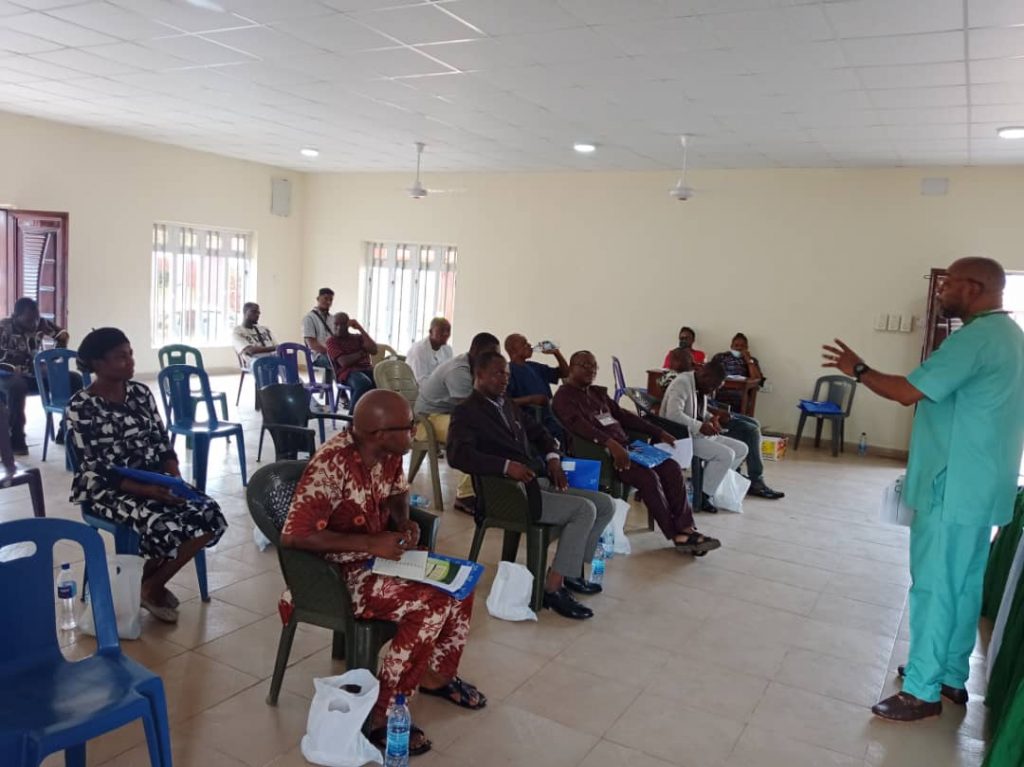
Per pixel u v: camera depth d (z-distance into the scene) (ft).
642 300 28.60
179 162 30.66
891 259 24.48
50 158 26.53
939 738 8.36
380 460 7.69
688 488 17.53
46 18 15.35
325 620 7.63
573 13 12.80
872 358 24.97
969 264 8.45
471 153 27.04
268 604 10.62
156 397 26.45
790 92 16.51
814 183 25.41
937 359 8.20
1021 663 7.91
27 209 26.05
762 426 26.71
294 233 36.14
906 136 19.81
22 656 6.13
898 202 24.25
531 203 30.63
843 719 8.69
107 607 6.43
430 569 7.63
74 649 8.95
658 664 9.74
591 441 13.80
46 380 17.84
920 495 8.53
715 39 13.57
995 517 8.26
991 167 22.95
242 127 25.39
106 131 27.86
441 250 33.50
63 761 6.96
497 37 14.35
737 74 15.53
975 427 8.13
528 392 16.42
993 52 13.20
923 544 8.61
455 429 11.17
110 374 9.82
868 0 11.39
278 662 8.04
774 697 9.10
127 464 9.98
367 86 18.74
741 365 25.93
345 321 23.80
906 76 14.85
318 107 21.53
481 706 8.36
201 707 7.98
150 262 30.17
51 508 14.05
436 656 8.15
